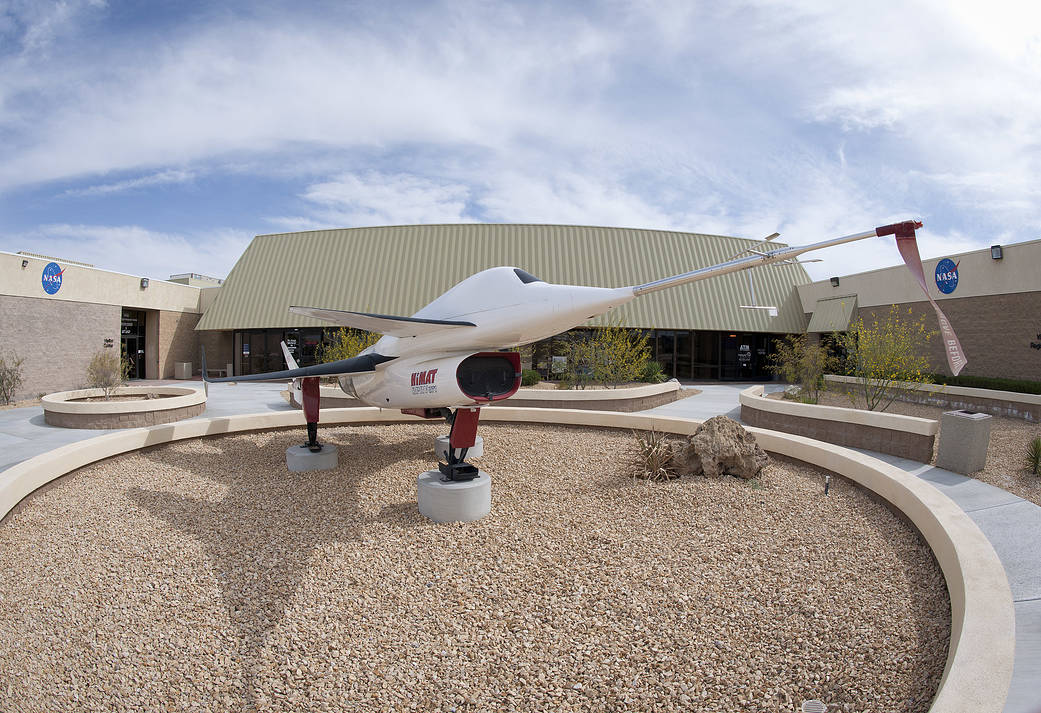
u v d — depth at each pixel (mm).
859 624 4512
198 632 4668
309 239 28641
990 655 3414
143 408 13680
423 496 7148
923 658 4051
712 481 8094
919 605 4773
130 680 4109
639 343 18406
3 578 5609
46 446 11320
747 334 28375
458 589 5273
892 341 14094
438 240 27438
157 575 5641
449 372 7656
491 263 26609
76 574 5672
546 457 10133
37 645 4520
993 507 6945
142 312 27062
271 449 11039
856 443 10500
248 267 28766
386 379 9148
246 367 29047
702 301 27031
